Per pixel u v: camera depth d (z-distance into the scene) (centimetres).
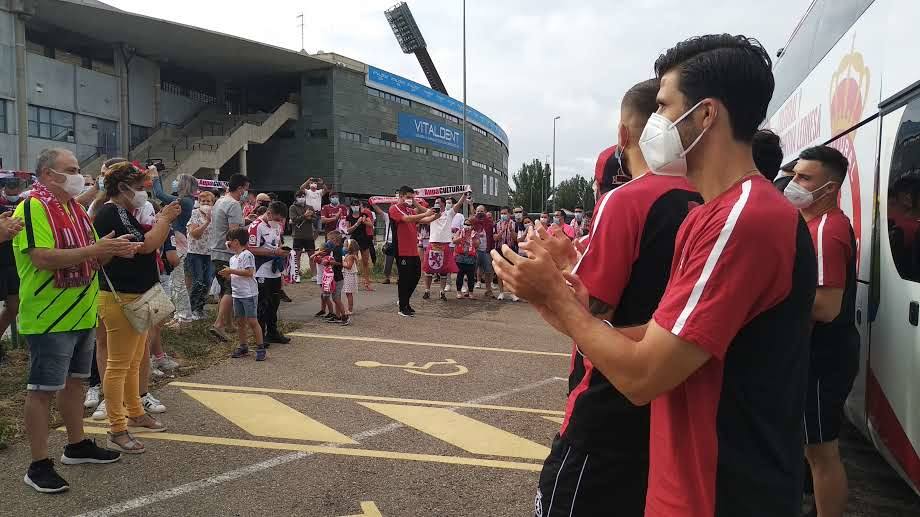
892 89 354
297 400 563
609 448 196
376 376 649
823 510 319
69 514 349
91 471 406
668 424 156
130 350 439
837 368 311
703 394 147
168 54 4234
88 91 3781
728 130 153
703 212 150
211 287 911
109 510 354
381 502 370
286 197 4994
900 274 336
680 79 156
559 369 699
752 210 139
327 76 4706
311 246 1375
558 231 231
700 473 147
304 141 4791
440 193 1648
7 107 3198
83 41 3894
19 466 411
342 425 502
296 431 485
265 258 746
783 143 643
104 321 431
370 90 5066
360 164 4981
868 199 388
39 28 3641
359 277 1518
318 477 403
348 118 4850
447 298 1223
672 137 156
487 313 1065
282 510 357
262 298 746
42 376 371
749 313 141
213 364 676
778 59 697
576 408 205
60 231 371
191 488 384
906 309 328
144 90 4250
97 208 473
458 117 6450
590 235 202
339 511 357
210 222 841
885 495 403
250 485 389
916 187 320
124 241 384
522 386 628
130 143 4109
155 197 827
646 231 192
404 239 983
